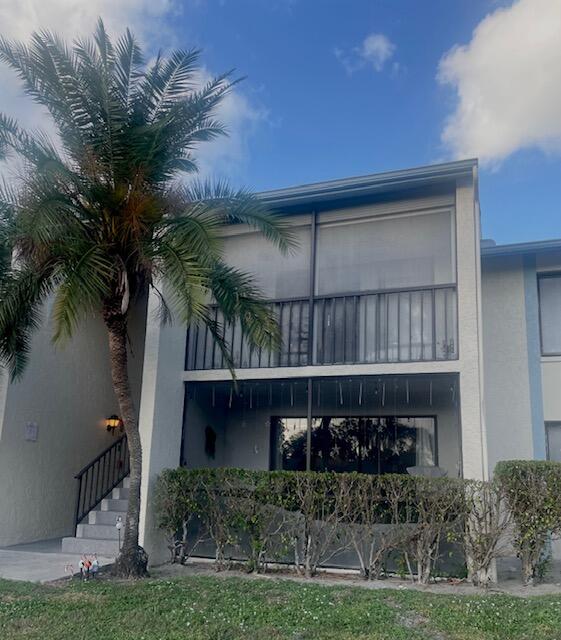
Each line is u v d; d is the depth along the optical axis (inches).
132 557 314.2
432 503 323.3
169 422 397.4
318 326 396.5
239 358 413.7
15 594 270.2
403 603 262.5
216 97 331.3
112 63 315.6
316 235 411.2
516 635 217.6
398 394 448.1
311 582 314.3
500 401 445.7
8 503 411.8
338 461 478.3
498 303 460.8
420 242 387.9
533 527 309.9
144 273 330.3
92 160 309.0
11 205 327.9
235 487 353.1
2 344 345.4
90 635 213.9
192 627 223.6
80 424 484.4
